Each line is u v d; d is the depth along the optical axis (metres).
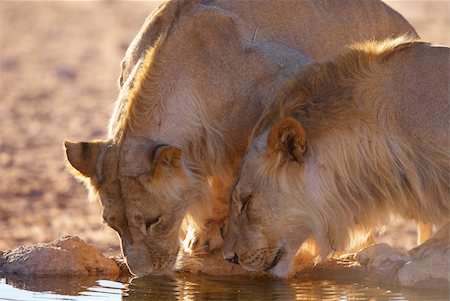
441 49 11.50
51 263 12.52
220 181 12.60
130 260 11.86
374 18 14.10
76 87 32.19
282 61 12.65
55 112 28.44
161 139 11.95
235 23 12.81
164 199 11.72
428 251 11.30
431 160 11.30
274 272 11.66
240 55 12.61
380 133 11.25
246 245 11.41
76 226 16.97
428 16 39.69
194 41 12.40
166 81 12.06
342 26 13.70
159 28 12.80
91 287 11.76
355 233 11.71
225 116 12.46
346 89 11.34
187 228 12.70
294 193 11.17
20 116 27.83
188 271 12.46
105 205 11.78
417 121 11.27
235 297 11.11
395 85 11.38
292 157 11.07
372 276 11.64
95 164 11.89
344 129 11.17
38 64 36.22
